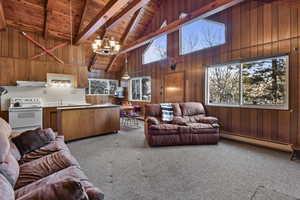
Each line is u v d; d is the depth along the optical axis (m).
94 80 7.88
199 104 4.42
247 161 2.74
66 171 1.52
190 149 3.34
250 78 3.74
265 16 3.42
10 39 4.66
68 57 5.62
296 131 3.08
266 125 3.48
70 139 3.79
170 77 5.71
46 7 4.36
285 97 3.22
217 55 4.32
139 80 7.38
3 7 4.14
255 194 1.85
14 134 2.29
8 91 4.72
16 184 1.33
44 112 4.86
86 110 4.07
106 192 1.89
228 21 4.06
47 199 0.86
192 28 5.01
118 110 4.76
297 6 2.73
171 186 2.01
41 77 5.04
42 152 1.97
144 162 2.70
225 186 2.01
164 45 6.04
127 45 6.06
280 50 3.23
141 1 3.31
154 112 4.21
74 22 5.11
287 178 2.19
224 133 4.20
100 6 4.90
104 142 3.81
